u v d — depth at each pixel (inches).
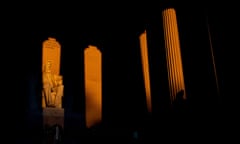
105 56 786.2
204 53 438.3
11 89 623.8
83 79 753.6
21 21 685.3
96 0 742.5
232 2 414.6
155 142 451.2
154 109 464.4
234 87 381.7
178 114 411.2
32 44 692.7
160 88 457.1
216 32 417.7
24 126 597.9
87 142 659.4
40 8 721.0
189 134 390.6
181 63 446.9
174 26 473.1
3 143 569.0
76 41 776.3
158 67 470.6
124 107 716.0
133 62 718.5
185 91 441.1
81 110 715.4
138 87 670.5
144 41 653.3
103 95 759.1
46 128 580.1
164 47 465.7
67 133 654.5
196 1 465.4
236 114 362.9
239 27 402.3
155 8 511.2
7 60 640.4
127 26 754.8
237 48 397.1
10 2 667.4
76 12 767.1
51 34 736.3
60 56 746.2
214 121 375.2
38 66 677.9
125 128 677.9
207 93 410.0
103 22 791.7
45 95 607.8
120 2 725.3
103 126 701.9
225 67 396.5
